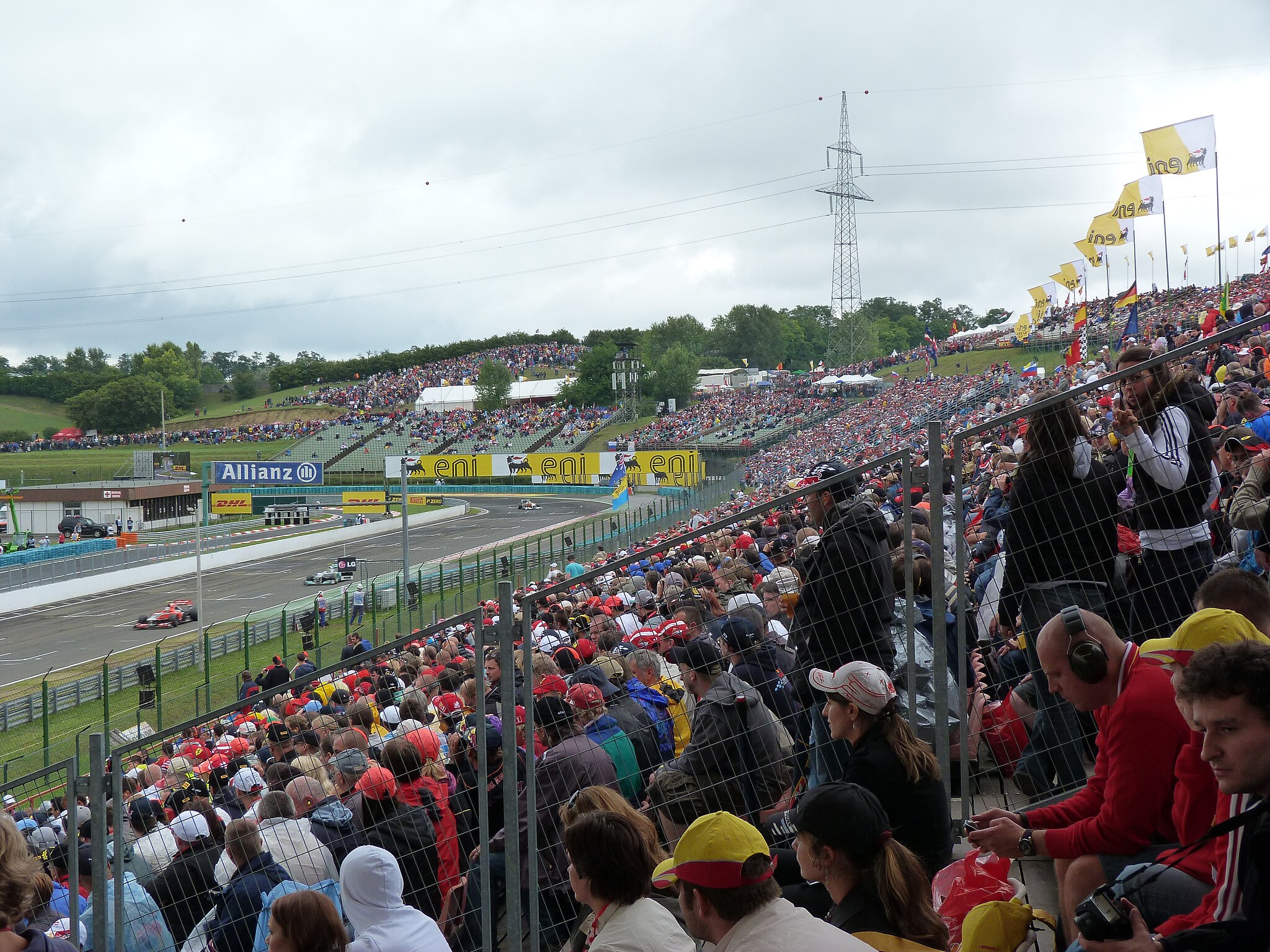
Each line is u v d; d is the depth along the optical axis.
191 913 5.32
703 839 2.82
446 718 6.24
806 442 58.81
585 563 29.00
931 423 4.53
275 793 5.30
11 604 44.91
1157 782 3.03
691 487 69.38
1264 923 2.18
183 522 81.44
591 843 3.24
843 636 4.75
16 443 134.75
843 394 87.50
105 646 36.62
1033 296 39.72
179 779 7.09
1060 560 4.71
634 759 5.44
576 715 5.38
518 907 4.50
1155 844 3.07
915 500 6.55
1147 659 3.16
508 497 93.50
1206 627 2.84
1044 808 3.42
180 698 19.09
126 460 117.50
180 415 177.12
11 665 34.06
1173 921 2.64
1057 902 4.18
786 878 4.23
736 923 2.79
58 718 25.64
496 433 112.00
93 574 49.84
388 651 4.82
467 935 4.90
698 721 4.72
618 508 62.16
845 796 2.99
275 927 3.60
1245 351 11.70
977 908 3.22
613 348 130.12
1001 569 5.80
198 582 31.86
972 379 63.00
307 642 30.78
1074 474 4.67
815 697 4.74
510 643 4.51
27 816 9.55
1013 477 4.87
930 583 5.14
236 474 76.12
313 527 71.38
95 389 170.12
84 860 5.59
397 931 3.88
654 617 7.38
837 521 4.82
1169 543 4.82
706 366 164.00
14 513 69.25
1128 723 3.07
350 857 3.99
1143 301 50.91
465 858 5.29
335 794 5.83
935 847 3.58
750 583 8.32
